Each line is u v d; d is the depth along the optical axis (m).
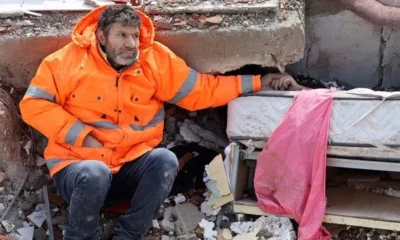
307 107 3.21
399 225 3.18
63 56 3.22
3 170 3.53
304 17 3.72
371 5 3.64
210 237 3.38
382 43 3.88
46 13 3.60
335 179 3.62
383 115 3.10
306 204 3.20
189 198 3.60
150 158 3.22
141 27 3.32
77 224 3.08
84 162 3.12
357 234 3.32
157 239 3.40
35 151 3.75
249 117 3.36
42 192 3.58
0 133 3.46
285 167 3.24
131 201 3.29
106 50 3.20
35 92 3.18
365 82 4.00
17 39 3.51
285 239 3.23
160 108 3.46
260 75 3.57
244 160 3.53
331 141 3.17
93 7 3.62
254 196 3.54
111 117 3.28
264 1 3.52
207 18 3.49
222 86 3.42
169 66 3.36
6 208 3.46
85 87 3.20
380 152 3.13
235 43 3.48
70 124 3.19
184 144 3.82
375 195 3.46
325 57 4.00
